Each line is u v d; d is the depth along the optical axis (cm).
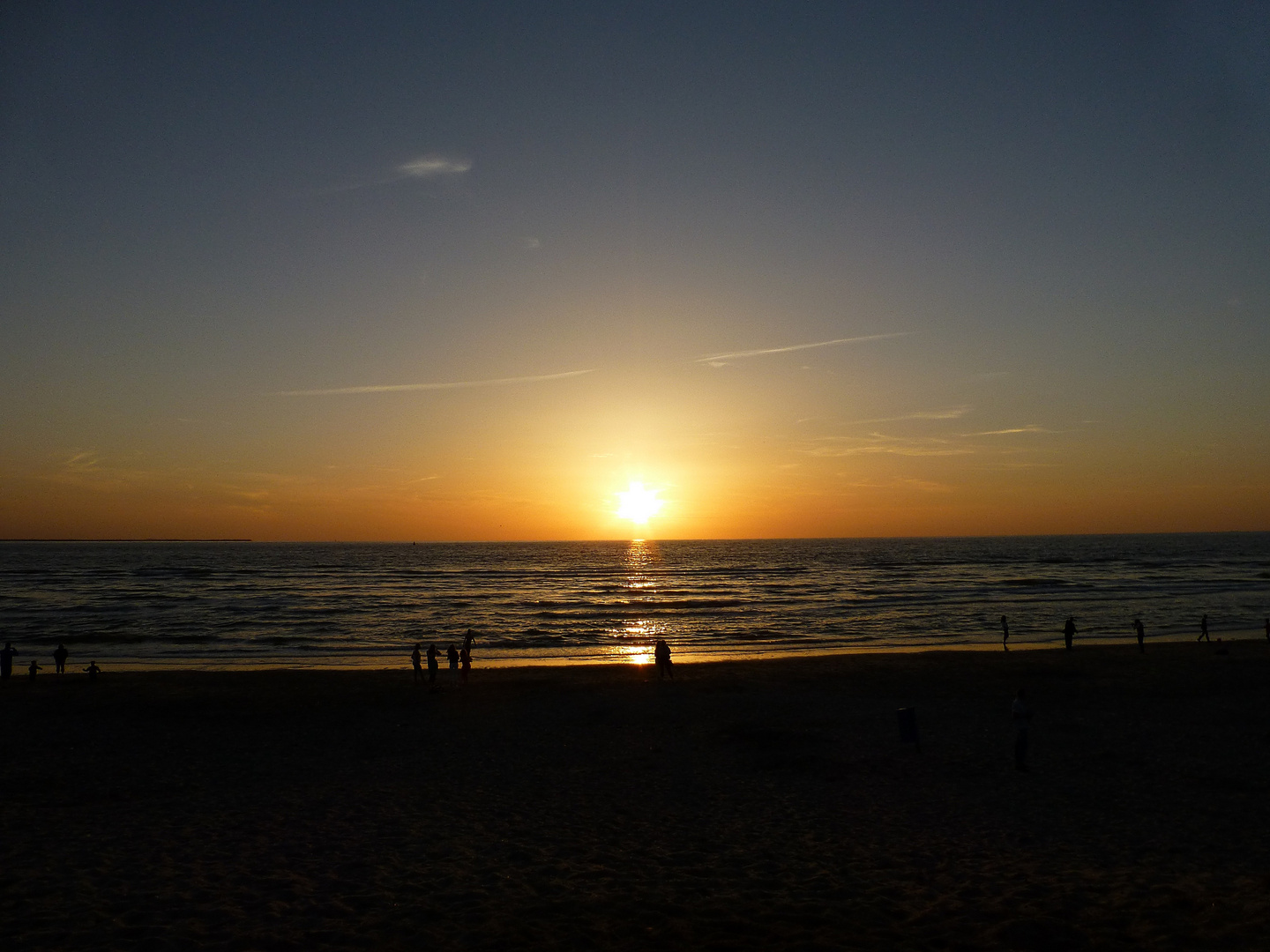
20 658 3916
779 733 1867
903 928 784
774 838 1111
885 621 5569
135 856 998
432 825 1172
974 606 6638
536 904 850
